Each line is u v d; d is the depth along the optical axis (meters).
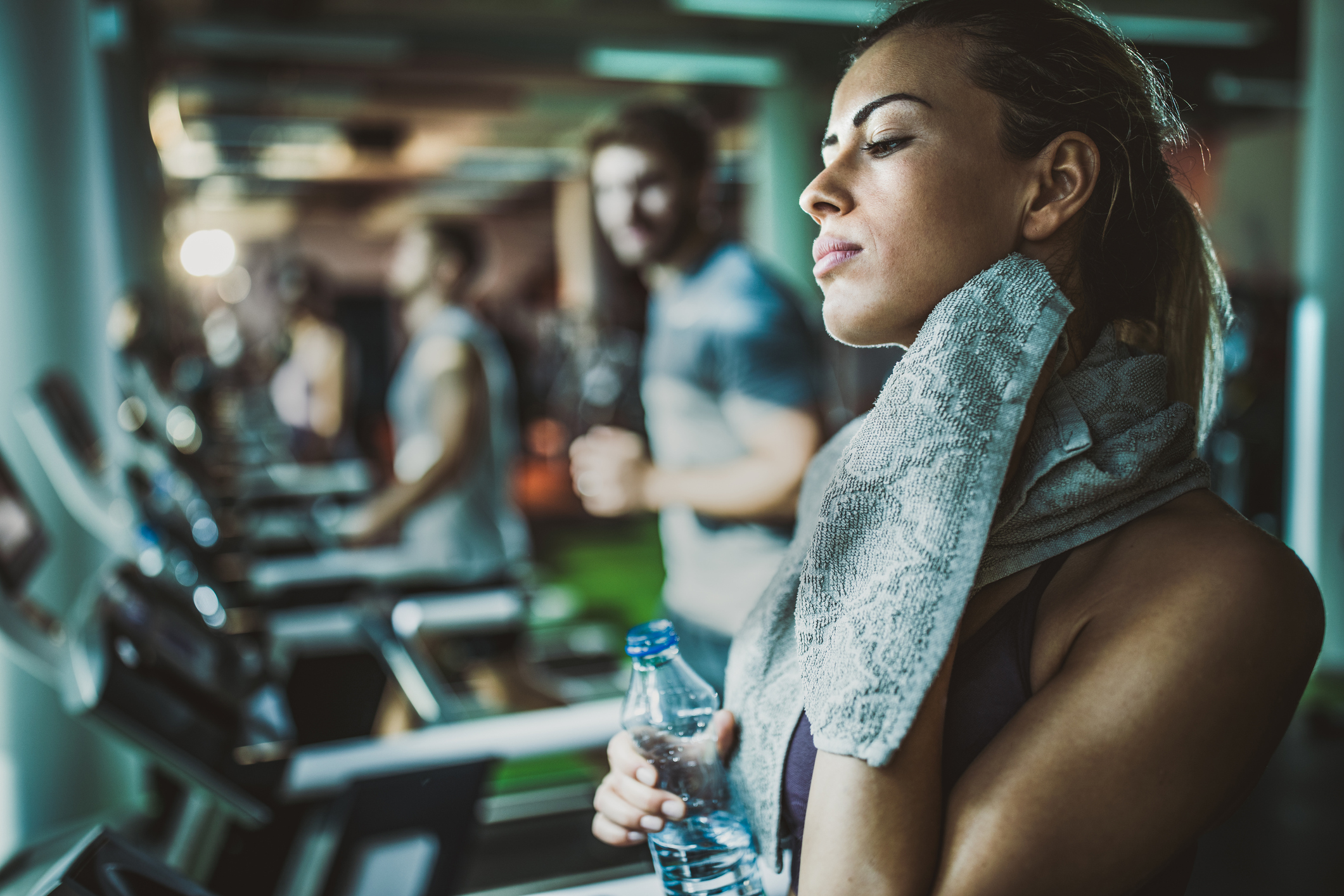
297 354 6.76
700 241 1.90
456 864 1.60
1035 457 0.63
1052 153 0.65
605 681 3.91
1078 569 0.63
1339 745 3.34
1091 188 0.65
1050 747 0.56
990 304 0.62
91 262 2.78
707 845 0.78
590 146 1.93
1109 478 0.62
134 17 5.39
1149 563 0.60
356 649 2.10
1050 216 0.65
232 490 4.43
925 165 0.65
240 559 3.04
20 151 2.57
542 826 2.85
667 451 1.95
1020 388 0.60
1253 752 0.57
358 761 1.56
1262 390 5.20
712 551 1.81
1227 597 0.57
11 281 2.53
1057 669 0.61
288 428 6.90
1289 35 6.96
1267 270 9.16
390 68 7.39
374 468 8.32
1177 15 6.61
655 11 6.82
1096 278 0.69
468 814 1.59
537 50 6.87
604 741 1.66
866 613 0.59
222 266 10.43
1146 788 0.55
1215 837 2.74
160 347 4.44
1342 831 2.74
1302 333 4.35
